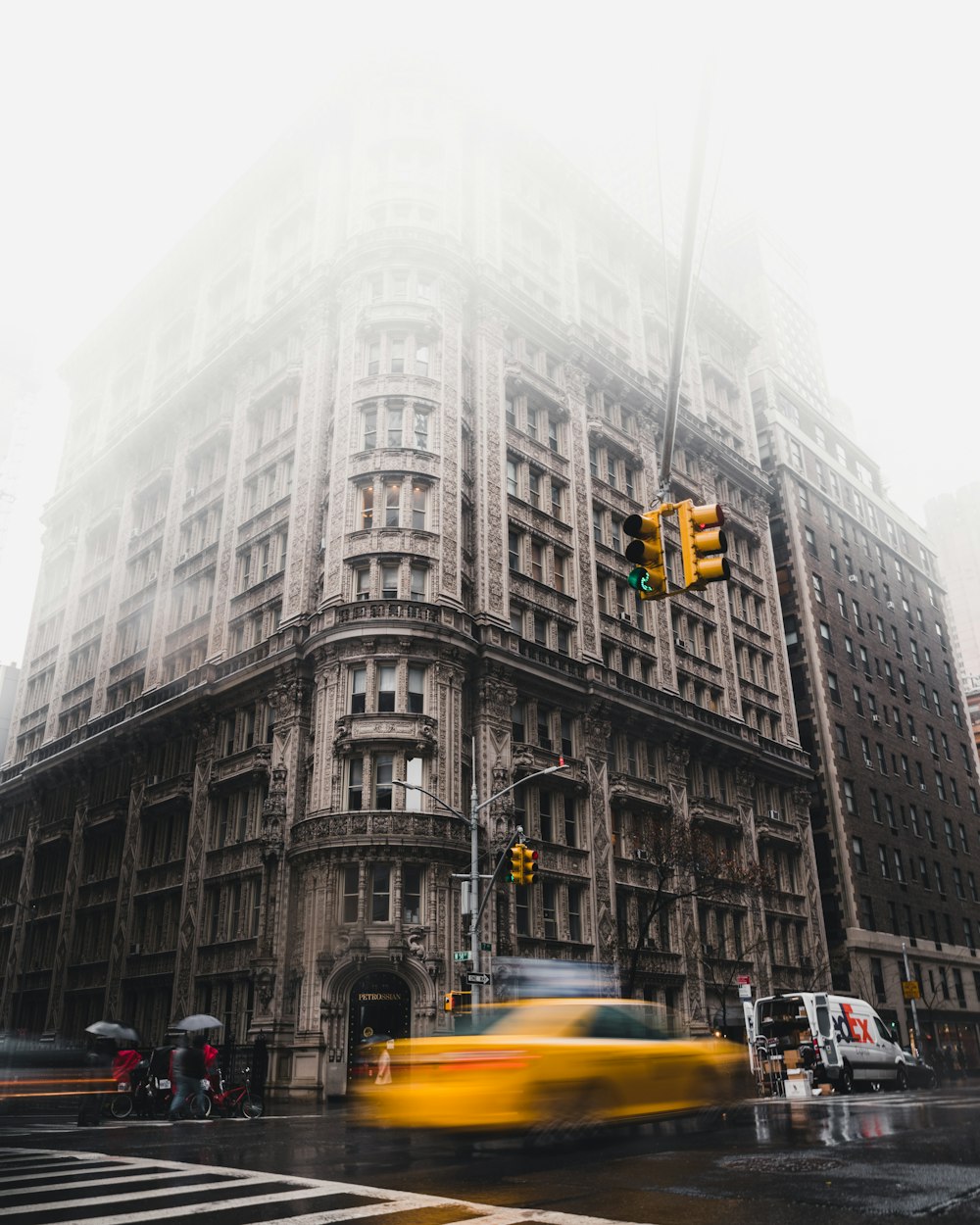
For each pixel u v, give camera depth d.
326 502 42.19
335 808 34.75
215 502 51.72
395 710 35.75
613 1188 8.62
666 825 42.97
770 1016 29.73
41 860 56.41
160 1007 42.34
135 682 53.44
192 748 46.16
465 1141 13.19
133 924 45.59
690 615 54.53
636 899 43.41
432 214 46.75
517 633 42.09
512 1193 8.52
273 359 51.16
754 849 51.75
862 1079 29.38
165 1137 15.79
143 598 55.19
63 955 50.28
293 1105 29.62
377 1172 10.18
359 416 41.38
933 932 65.56
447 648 37.25
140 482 60.22
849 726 65.94
